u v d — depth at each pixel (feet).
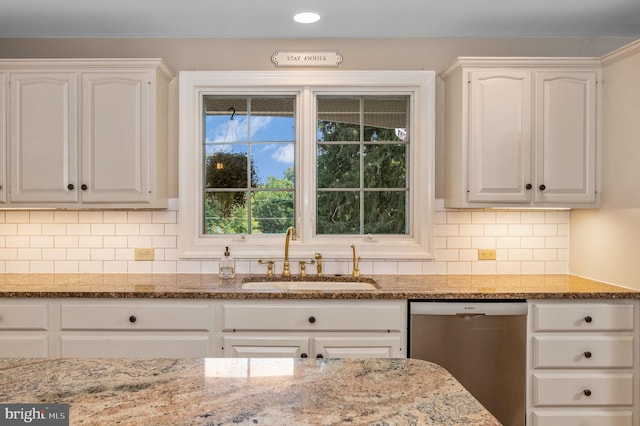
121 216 9.93
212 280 9.16
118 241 9.93
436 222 10.03
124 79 8.86
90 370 3.96
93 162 8.84
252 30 9.57
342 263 9.99
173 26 9.35
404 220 10.20
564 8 8.59
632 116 8.18
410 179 10.12
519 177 8.84
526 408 7.96
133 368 4.02
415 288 8.32
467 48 10.02
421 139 9.92
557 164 8.86
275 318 7.97
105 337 7.98
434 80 9.89
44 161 8.80
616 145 8.55
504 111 8.84
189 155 9.85
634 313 8.01
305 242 10.00
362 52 10.00
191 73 9.80
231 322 7.97
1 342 7.93
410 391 3.58
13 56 9.87
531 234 10.09
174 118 9.95
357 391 3.57
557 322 7.95
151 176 8.93
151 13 8.75
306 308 7.97
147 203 8.94
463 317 7.92
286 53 9.93
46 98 8.79
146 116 8.89
